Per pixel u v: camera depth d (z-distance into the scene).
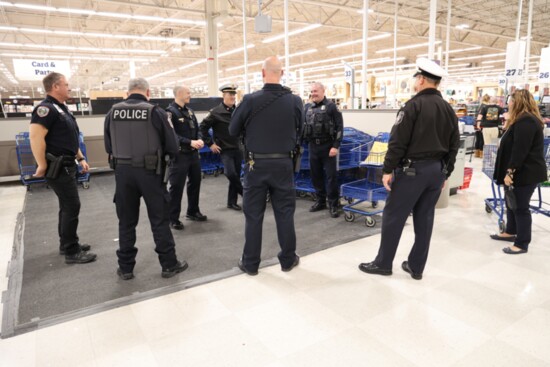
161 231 2.71
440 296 2.43
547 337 2.00
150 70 26.48
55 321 2.19
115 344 1.99
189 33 15.50
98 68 24.69
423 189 2.44
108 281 2.72
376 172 4.46
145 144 2.55
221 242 3.48
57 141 2.82
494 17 14.12
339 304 2.35
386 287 2.55
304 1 10.63
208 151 6.78
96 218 4.34
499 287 2.53
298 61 24.45
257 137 2.60
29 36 15.12
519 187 2.95
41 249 3.38
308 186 4.96
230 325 2.14
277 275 2.76
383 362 1.83
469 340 1.98
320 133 4.04
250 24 14.30
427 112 2.31
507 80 7.70
